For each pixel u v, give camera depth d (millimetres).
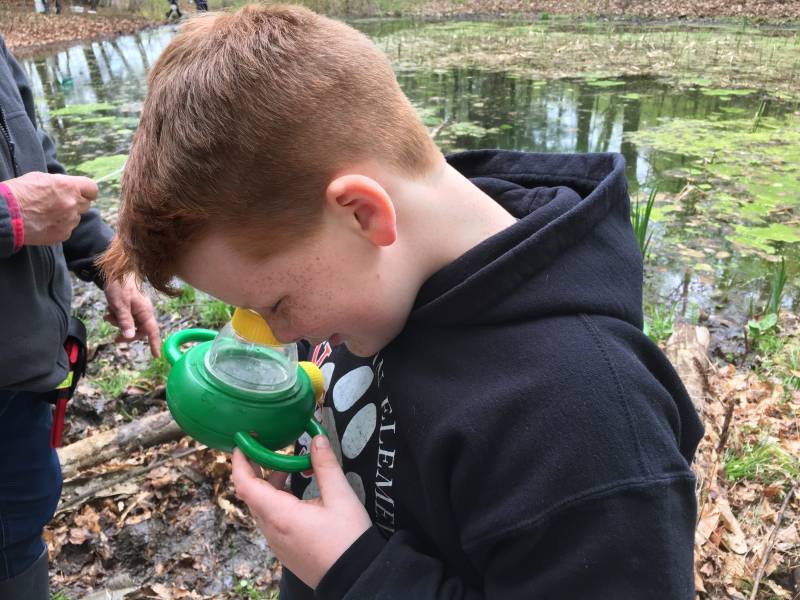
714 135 6496
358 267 863
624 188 1006
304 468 1011
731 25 13492
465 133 6555
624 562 759
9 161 1466
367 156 842
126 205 870
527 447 806
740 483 2439
